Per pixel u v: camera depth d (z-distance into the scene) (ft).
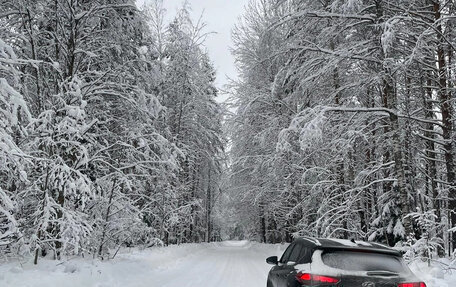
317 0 51.08
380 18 42.83
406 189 42.24
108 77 41.81
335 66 45.09
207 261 60.59
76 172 31.32
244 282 37.35
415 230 41.37
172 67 86.79
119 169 38.55
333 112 47.21
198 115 98.12
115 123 44.19
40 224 29.27
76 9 38.75
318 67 49.14
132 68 44.09
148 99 43.70
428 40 44.70
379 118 45.78
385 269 16.25
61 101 32.71
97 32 41.47
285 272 18.94
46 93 36.06
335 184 56.70
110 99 44.52
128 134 41.24
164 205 70.69
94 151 41.24
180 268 48.16
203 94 96.27
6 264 29.43
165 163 43.50
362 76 51.29
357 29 49.21
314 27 50.31
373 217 55.77
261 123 83.46
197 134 100.07
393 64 40.73
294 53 50.67
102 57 43.21
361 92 52.01
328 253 16.85
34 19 37.68
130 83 43.96
